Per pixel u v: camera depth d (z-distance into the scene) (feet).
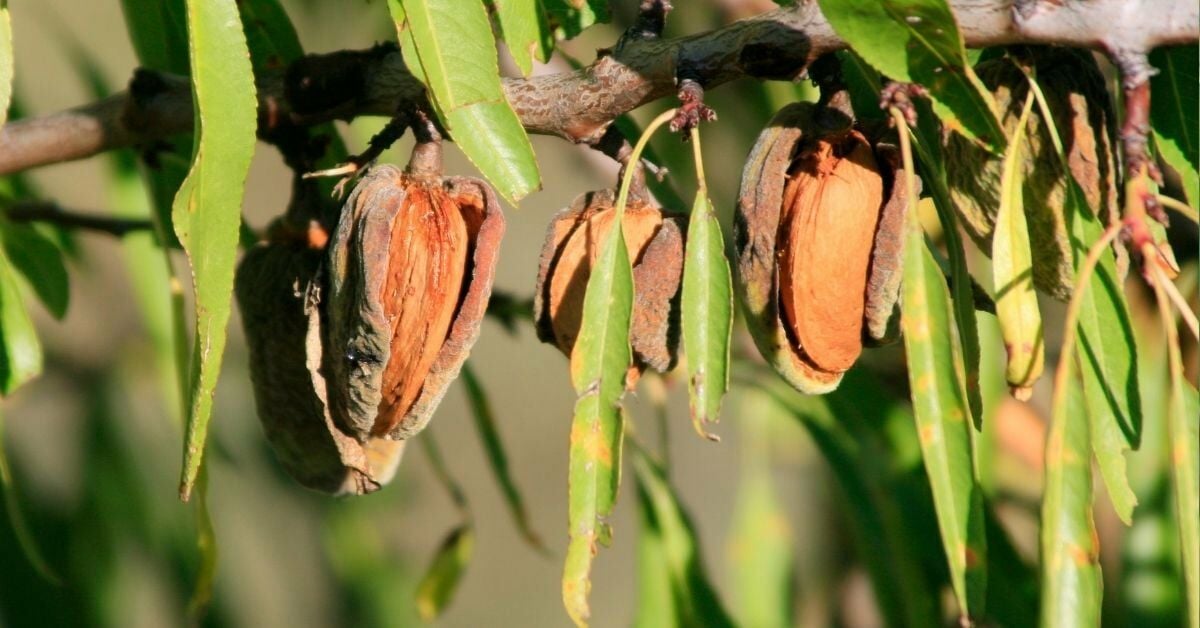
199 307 2.06
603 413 2.11
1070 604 2.03
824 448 2.64
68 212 2.60
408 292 2.11
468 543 2.64
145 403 3.34
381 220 2.10
